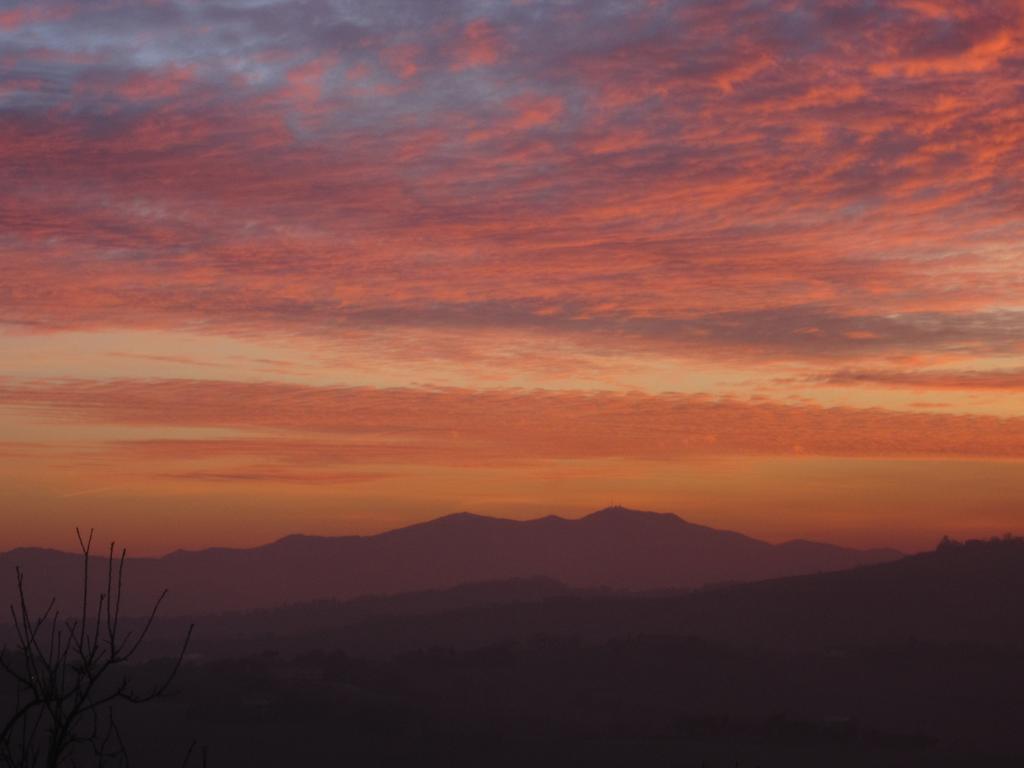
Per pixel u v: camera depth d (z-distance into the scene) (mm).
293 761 55656
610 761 66875
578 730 76500
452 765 61250
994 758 71750
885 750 73625
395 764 59000
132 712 58281
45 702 7828
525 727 76062
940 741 77312
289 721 65438
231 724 60844
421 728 70000
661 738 75688
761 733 77688
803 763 68250
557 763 65125
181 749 52375
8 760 7777
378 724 68062
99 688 60219
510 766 63031
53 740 7734
